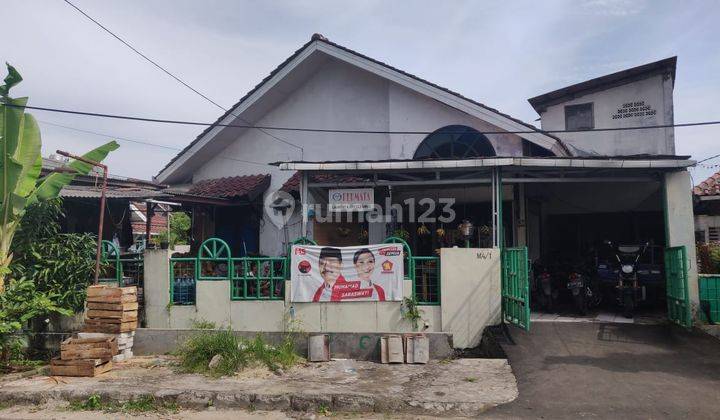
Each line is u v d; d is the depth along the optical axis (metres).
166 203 12.92
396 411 6.61
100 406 7.03
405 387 7.21
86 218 13.01
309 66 13.91
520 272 8.38
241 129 14.86
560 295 11.89
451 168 9.80
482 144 12.70
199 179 15.58
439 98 12.28
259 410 6.84
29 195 9.57
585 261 11.72
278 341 9.25
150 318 9.95
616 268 10.43
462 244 12.48
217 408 6.92
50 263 9.60
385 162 9.87
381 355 8.67
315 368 8.42
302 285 9.52
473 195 12.37
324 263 9.49
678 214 9.50
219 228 14.33
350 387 7.24
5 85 8.76
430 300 9.30
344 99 14.16
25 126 9.44
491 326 9.01
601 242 12.20
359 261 9.42
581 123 14.22
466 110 12.02
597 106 14.09
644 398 6.50
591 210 13.16
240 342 8.75
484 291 9.09
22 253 9.62
